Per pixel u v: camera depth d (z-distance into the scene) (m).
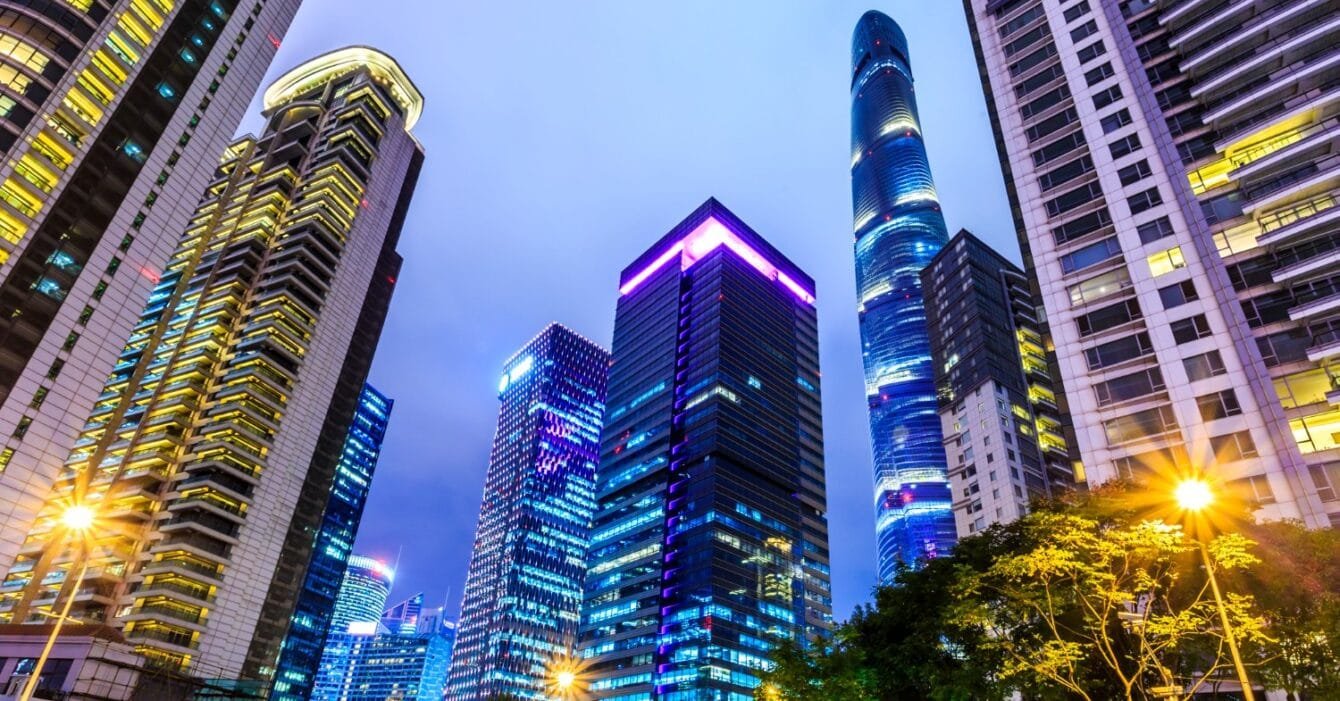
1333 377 54.16
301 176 165.75
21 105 82.62
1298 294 58.50
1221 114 67.88
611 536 198.88
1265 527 33.34
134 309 92.94
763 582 172.50
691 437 188.75
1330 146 60.53
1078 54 82.94
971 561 37.94
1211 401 58.75
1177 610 31.23
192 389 131.00
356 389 160.12
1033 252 76.19
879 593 43.50
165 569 110.88
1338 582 29.42
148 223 95.25
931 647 36.91
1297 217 61.12
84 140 88.56
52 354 83.62
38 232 83.44
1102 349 66.88
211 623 112.69
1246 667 29.84
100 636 59.66
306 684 194.75
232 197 166.00
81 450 126.38
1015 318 153.75
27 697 31.33
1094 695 32.31
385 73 199.75
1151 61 76.88
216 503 120.56
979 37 94.62
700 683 149.00
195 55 103.44
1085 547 28.92
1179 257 65.62
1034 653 30.62
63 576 111.31
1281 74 65.44
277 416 133.88
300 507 139.75
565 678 62.28
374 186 172.75
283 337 140.50
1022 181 80.88
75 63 88.31
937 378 151.62
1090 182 75.12
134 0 96.19
